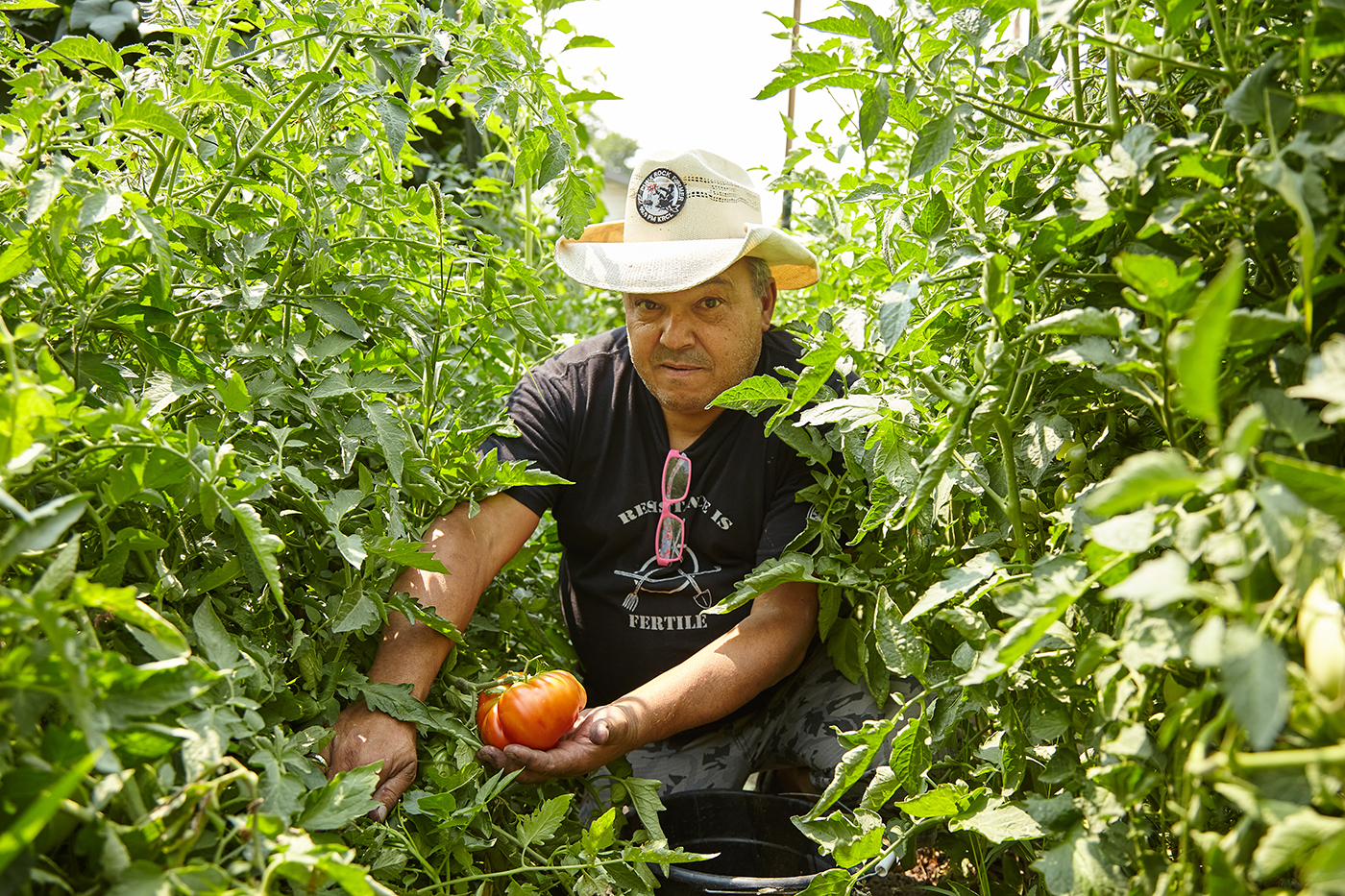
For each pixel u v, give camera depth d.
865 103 0.96
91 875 0.72
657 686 1.40
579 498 1.71
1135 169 0.81
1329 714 0.55
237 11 1.28
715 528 1.67
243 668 0.92
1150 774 0.76
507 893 1.17
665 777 1.75
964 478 1.04
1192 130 0.92
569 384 1.73
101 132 1.06
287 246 1.25
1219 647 0.56
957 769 1.20
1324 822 0.53
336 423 1.27
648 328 1.58
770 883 1.24
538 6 1.45
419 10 1.22
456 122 3.00
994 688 0.97
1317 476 0.56
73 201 0.92
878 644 1.04
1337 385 0.58
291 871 0.71
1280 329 0.65
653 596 1.69
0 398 0.69
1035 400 1.06
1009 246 0.98
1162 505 0.73
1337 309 0.73
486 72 1.21
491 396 1.72
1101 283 0.93
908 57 0.95
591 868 1.16
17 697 0.63
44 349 0.78
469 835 1.16
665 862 1.16
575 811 1.63
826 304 2.16
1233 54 0.79
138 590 0.96
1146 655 0.70
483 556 1.47
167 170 1.25
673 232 1.64
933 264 1.18
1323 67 0.78
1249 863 0.63
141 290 1.04
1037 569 0.79
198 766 0.77
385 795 1.11
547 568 2.09
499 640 1.63
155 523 1.00
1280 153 0.70
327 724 1.15
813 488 1.50
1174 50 0.85
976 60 0.97
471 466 1.39
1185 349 0.53
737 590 1.23
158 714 0.76
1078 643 0.86
